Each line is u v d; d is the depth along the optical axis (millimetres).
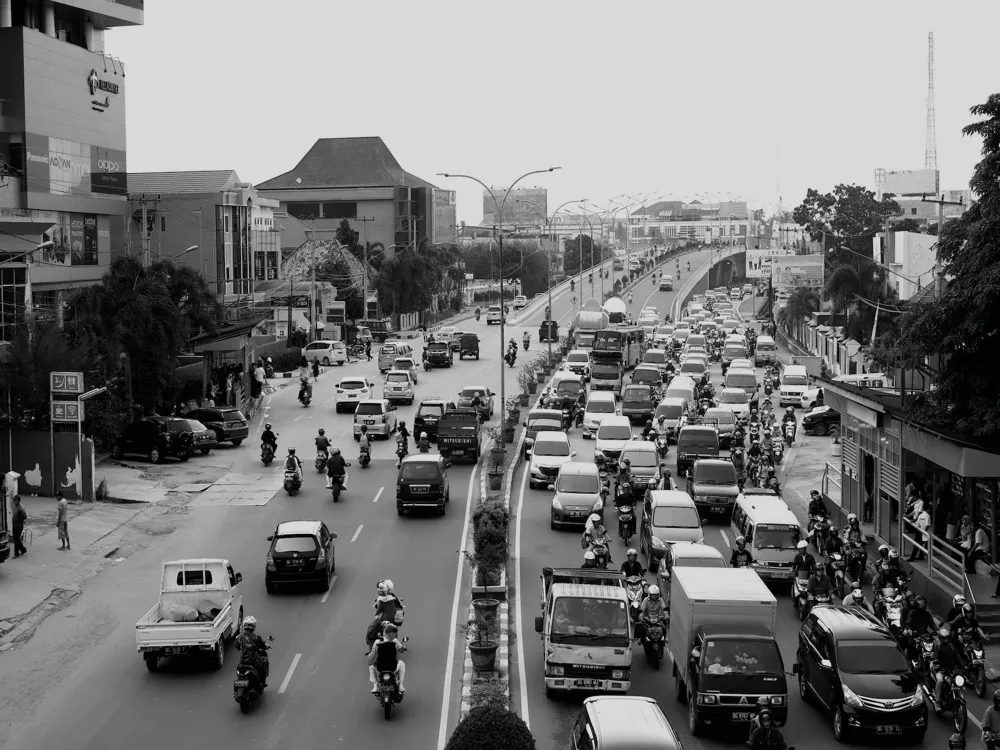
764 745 19469
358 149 198875
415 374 83688
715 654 22016
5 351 45719
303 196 190250
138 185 103375
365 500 44781
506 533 32281
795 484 48188
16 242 54125
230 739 21844
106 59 79625
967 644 24922
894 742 21859
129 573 34625
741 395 65188
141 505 43656
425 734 22062
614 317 110438
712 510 40562
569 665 23547
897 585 29109
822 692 22984
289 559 31547
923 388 39031
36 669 26250
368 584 32969
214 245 101000
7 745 21688
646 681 25531
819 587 29609
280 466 51875
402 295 142500
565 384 69500
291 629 28828
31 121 70062
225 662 26500
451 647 27375
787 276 122000
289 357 93000
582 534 39000
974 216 31359
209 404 61969
